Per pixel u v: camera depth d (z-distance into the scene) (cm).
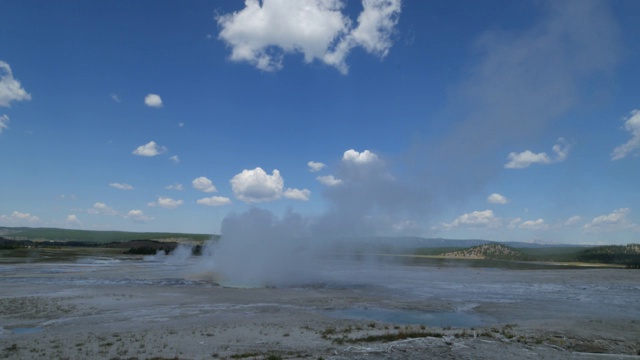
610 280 4916
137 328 2014
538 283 4566
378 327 2089
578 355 1591
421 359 1466
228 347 1619
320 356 1481
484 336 1848
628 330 2117
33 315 2344
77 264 6222
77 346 1625
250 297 3133
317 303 2894
